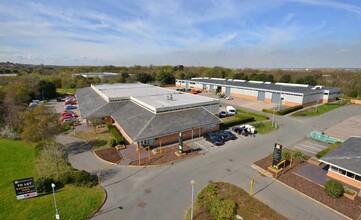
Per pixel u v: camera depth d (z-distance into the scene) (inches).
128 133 1170.6
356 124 1614.2
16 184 710.5
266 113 1942.7
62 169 878.4
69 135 1362.0
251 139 1290.6
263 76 3545.8
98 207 693.9
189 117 1339.8
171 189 794.8
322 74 4276.6
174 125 1225.4
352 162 803.4
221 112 1809.8
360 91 2721.5
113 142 1177.4
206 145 1192.2
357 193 762.2
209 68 5349.4
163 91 2076.8
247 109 2098.9
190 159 1028.5
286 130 1465.3
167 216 657.0
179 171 920.9
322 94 2402.8
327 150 1076.5
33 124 1058.7
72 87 3631.9
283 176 875.4
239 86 2746.1
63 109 2188.7
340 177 838.5
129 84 2760.8
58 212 669.9
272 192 775.1
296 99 2154.3
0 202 724.0
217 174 896.9
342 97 2711.6
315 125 1587.1
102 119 1567.4
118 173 908.0
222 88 3002.0
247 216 650.8
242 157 1048.8
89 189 793.6
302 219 644.7
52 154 896.3
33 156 1086.4
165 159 1021.8
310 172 904.9
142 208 693.3
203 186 813.9
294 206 701.3
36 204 709.3
